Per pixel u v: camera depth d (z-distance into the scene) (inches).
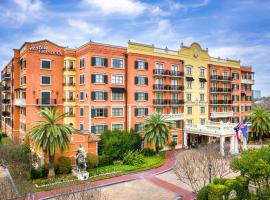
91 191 802.2
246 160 853.2
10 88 2338.8
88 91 1771.7
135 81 1927.9
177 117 2113.7
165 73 2064.5
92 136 1537.9
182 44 2213.3
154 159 1654.8
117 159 1571.1
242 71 2871.6
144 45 1979.6
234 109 2746.1
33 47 1785.2
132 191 1106.7
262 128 2279.8
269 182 868.6
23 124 1926.7
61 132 1207.6
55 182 1155.9
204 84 2404.0
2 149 1334.9
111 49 1846.7
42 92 1829.5
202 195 887.1
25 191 796.0
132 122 1915.6
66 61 1921.8
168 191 1107.9
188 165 1168.2
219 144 1828.2
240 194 892.6
